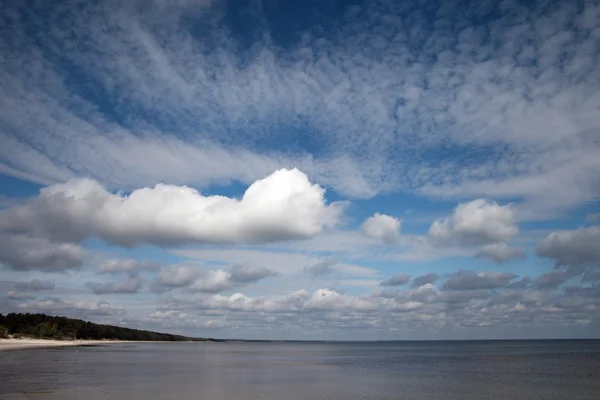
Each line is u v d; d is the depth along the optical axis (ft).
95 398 122.93
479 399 139.03
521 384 178.29
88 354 366.02
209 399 127.03
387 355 479.41
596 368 267.59
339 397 137.69
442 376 211.00
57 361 265.75
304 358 394.93
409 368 264.72
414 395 144.87
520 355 462.19
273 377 196.54
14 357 293.23
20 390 135.54
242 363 299.79
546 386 172.45
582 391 158.61
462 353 535.19
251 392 142.92
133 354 398.21
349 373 223.71
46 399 119.14
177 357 370.94
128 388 146.30
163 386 153.58
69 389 139.85
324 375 210.79
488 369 259.39
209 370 230.48
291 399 131.44
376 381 184.85
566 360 357.82
